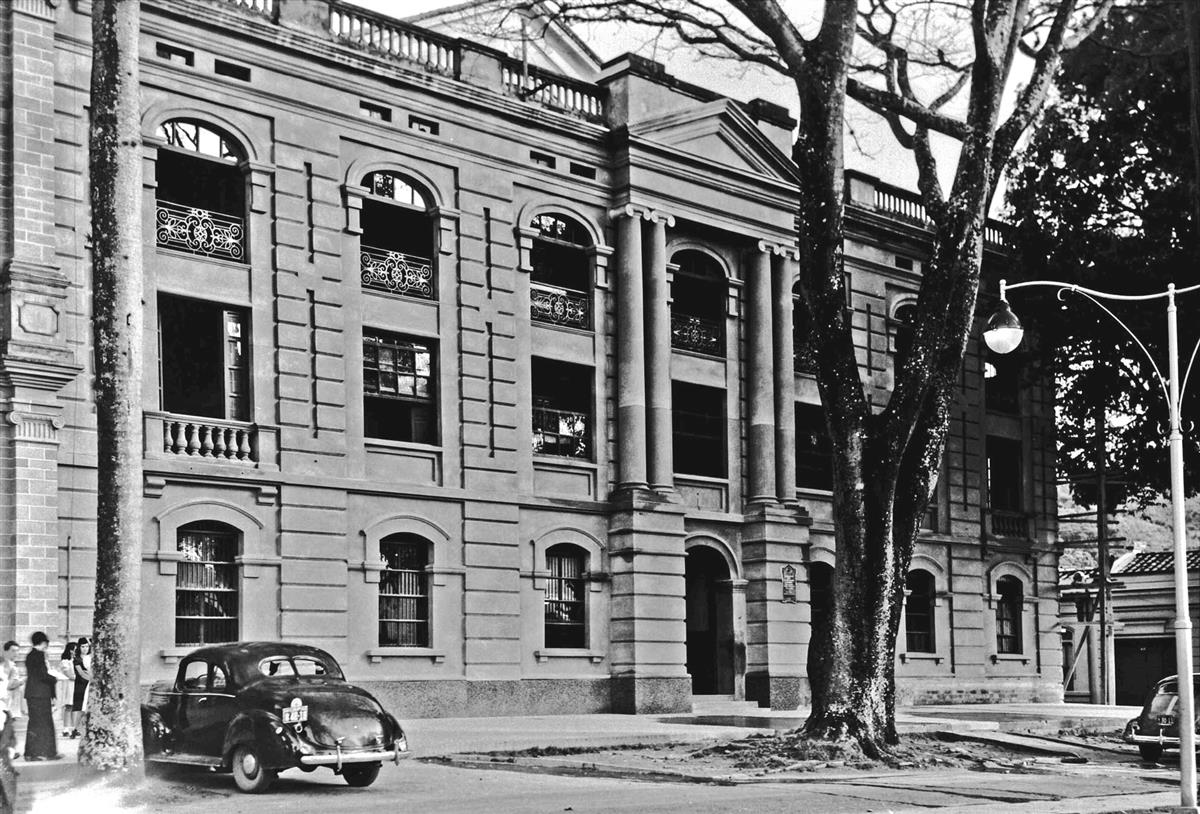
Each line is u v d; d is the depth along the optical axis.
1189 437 37.50
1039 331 40.03
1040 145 38.50
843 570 20.31
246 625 25.95
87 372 24.25
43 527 23.14
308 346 27.42
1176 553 16.45
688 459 34.41
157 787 15.95
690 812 13.66
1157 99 35.62
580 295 32.53
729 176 34.75
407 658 28.39
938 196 20.78
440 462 29.38
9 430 23.05
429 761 20.19
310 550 26.92
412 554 29.05
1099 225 38.16
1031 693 42.75
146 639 24.47
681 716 29.56
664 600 32.12
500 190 30.94
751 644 34.34
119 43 16.89
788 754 19.73
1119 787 18.25
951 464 41.03
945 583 40.50
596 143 32.84
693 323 34.56
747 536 34.72
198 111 26.20
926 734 24.56
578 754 21.17
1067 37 21.55
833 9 19.89
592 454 32.31
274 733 15.25
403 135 29.31
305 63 27.83
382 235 29.42
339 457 27.62
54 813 13.80
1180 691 15.70
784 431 35.53
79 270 24.44
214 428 25.97
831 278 20.22
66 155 24.48
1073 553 69.94
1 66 23.77
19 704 22.16
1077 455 44.97
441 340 29.67
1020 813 13.75
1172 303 17.86
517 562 30.36
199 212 26.23
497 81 31.25
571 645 31.59
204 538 25.86
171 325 26.14
